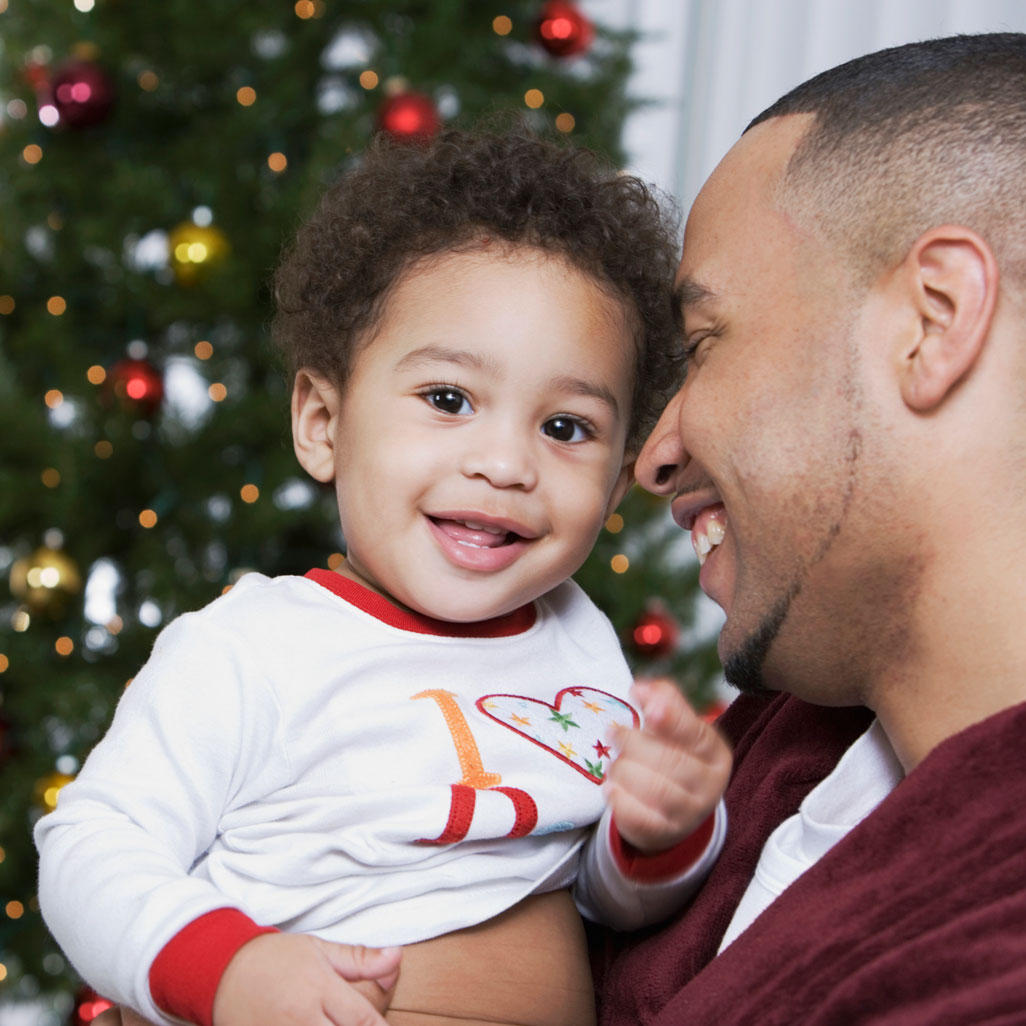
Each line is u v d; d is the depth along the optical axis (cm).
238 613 94
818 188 79
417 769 91
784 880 81
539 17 278
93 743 249
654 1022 74
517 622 104
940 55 80
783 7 375
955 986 58
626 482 110
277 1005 73
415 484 95
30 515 259
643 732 86
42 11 266
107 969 78
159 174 262
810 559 77
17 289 273
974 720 72
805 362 77
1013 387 71
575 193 105
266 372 272
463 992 87
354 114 263
